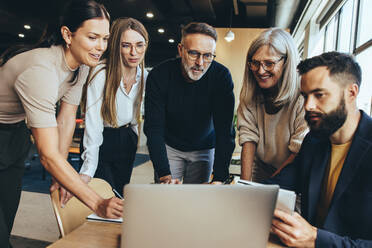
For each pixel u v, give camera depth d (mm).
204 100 1733
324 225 886
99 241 842
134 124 1873
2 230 1160
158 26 9258
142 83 1820
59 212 1003
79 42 1035
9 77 1103
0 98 1203
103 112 1634
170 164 1932
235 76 6984
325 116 855
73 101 1404
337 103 840
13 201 1521
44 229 2645
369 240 816
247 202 595
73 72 1225
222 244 610
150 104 1706
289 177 1168
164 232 597
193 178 1981
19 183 1542
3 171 1436
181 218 589
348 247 773
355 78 831
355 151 866
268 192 596
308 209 1007
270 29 1311
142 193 574
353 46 3908
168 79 1708
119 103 1701
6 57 1105
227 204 590
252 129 1561
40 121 986
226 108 1734
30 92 986
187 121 1784
